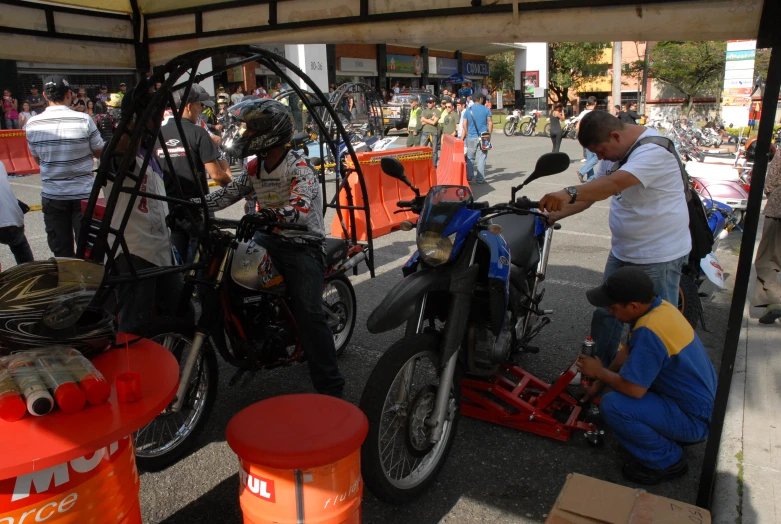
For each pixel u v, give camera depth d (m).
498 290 3.20
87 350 2.23
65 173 5.38
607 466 3.35
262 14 3.87
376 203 8.45
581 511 2.41
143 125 2.96
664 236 3.54
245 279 3.37
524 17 2.98
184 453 3.35
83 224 3.05
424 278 2.96
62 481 1.78
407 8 3.29
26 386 1.85
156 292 4.01
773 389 3.89
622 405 3.10
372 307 5.70
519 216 4.12
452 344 3.02
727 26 2.54
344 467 2.18
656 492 3.11
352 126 14.05
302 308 3.48
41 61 4.12
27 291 2.08
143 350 2.37
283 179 3.50
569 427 3.55
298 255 3.51
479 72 41.69
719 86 31.81
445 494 3.11
